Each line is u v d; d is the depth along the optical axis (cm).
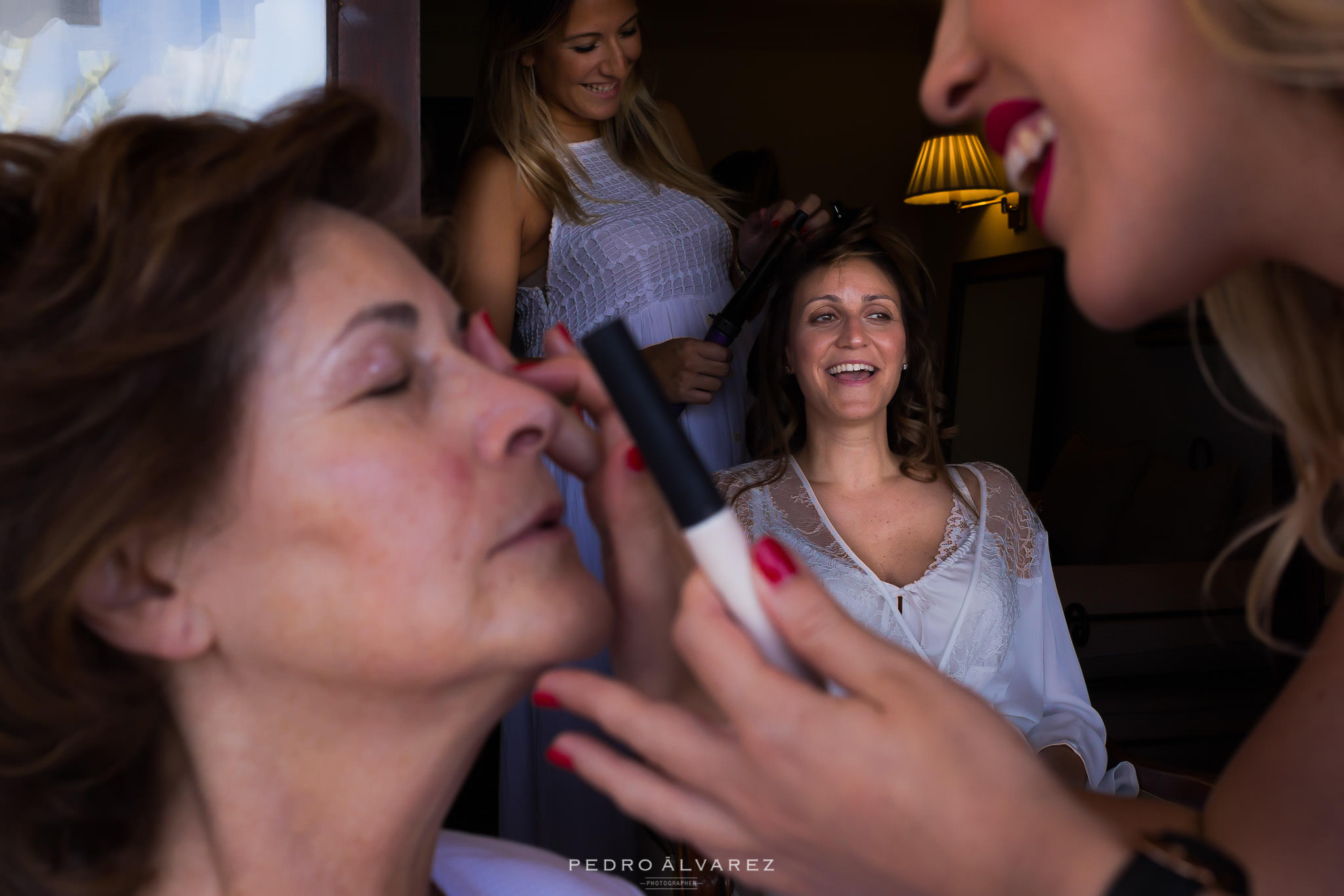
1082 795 72
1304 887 52
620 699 54
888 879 51
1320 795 53
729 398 203
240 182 51
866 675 51
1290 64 44
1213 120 48
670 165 205
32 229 53
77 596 52
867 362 174
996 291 541
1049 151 58
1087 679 286
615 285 190
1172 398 424
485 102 192
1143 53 48
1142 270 53
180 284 50
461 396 56
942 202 535
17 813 56
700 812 55
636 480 59
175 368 51
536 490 57
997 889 48
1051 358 502
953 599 166
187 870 60
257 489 53
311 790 58
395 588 53
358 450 53
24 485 51
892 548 173
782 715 49
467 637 54
